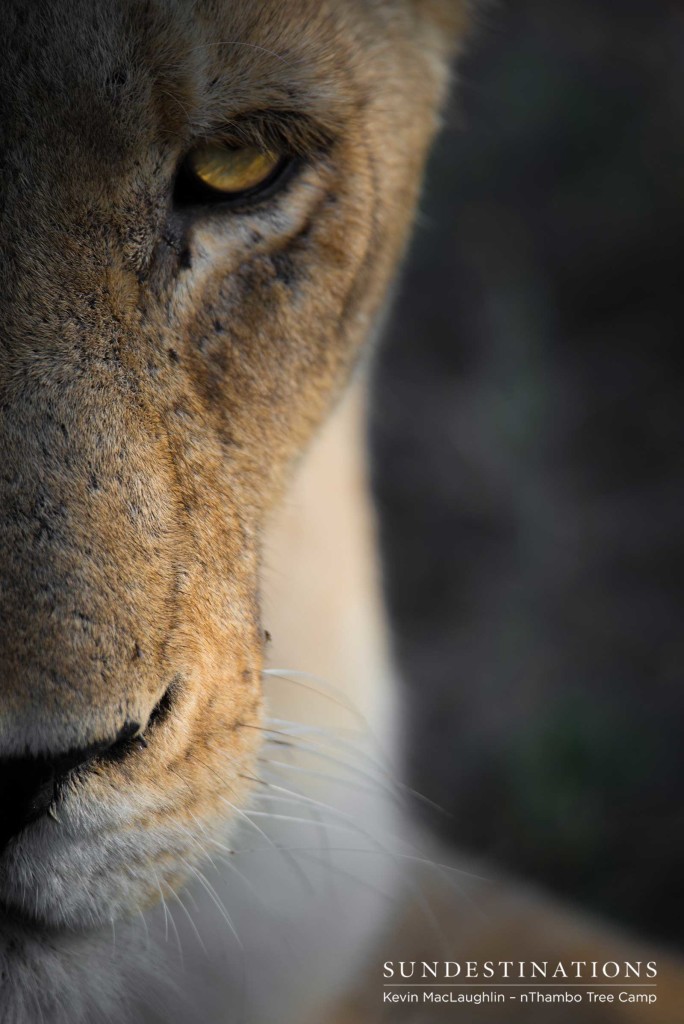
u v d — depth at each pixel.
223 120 4.85
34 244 4.47
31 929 4.16
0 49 4.39
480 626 11.25
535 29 14.55
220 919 6.05
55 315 4.48
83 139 4.46
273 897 6.29
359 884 6.78
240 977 6.14
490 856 8.70
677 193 13.77
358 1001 6.93
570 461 12.65
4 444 4.29
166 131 4.66
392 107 5.99
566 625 11.16
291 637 6.39
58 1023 4.35
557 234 13.98
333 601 6.77
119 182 4.59
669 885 8.43
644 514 12.10
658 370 13.23
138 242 4.71
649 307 13.71
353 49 5.47
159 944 5.48
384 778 7.13
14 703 3.89
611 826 8.92
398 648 10.98
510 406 12.77
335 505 6.78
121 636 4.15
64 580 4.12
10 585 4.05
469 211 14.09
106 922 4.28
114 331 4.62
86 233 4.56
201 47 4.61
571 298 13.79
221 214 5.06
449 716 10.26
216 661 4.59
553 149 14.26
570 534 11.93
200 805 4.54
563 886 8.59
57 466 4.31
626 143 14.09
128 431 4.51
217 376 5.11
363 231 5.80
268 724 5.43
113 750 4.15
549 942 7.41
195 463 4.80
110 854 4.18
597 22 14.33
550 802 9.02
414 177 6.56
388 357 13.29
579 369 13.33
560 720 9.80
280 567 6.14
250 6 4.74
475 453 12.48
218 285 5.07
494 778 9.60
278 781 6.12
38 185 4.46
